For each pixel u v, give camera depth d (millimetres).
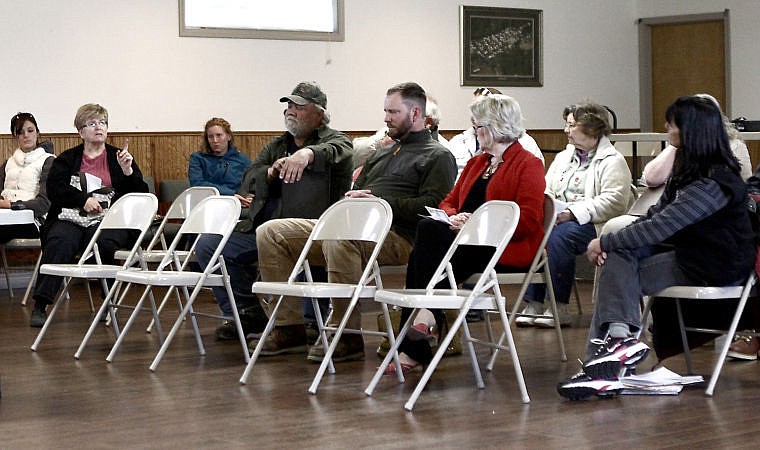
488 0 11484
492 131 4832
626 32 12430
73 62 9367
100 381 4672
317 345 5059
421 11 11086
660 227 4062
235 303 5211
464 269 4668
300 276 5535
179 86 9836
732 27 11898
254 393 4328
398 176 5195
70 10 9336
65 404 4191
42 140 9234
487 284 4125
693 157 4129
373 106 10844
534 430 3602
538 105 11852
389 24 10906
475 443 3432
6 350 5602
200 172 8391
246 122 10172
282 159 5402
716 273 4109
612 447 3348
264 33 10219
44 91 9250
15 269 8320
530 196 4770
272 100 10297
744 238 4125
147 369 4949
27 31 9172
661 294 4188
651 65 12539
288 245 5090
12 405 4188
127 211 5758
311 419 3826
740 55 11867
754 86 11789
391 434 3574
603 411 3889
